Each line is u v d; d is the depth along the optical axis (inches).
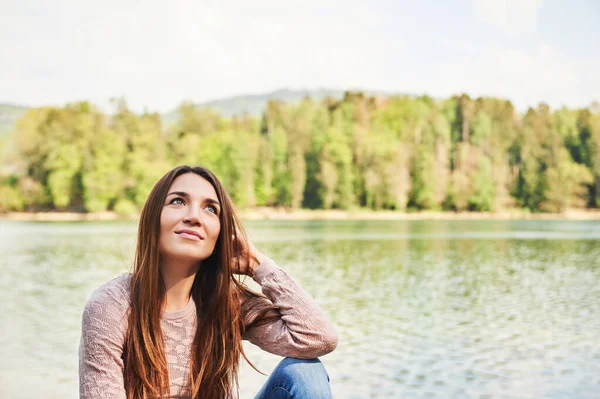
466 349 207.3
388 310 293.9
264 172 2454.5
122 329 62.6
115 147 2399.1
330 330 68.6
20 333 237.1
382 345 213.9
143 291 63.1
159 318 64.4
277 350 69.5
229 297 68.3
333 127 2551.7
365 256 633.6
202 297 69.3
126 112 2487.7
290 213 2413.9
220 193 67.1
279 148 2472.9
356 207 2464.3
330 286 390.0
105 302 62.6
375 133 2578.7
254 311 71.4
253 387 159.5
